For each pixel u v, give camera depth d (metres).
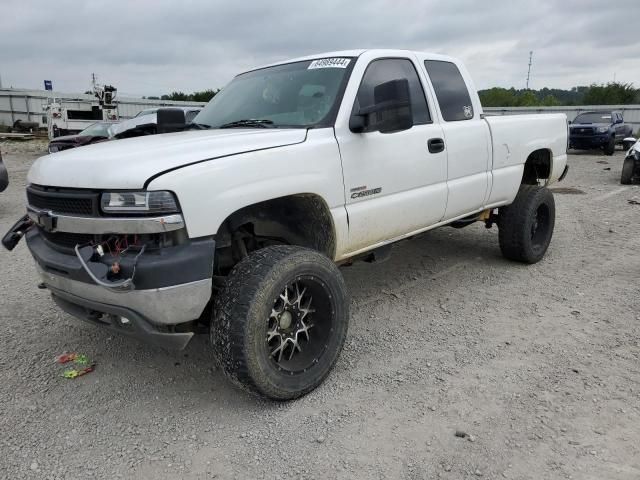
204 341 3.92
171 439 2.77
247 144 2.98
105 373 3.47
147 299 2.58
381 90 3.29
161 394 3.21
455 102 4.53
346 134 3.43
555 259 5.87
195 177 2.62
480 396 3.09
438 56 4.52
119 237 2.66
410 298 4.75
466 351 3.67
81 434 2.82
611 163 17.33
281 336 3.04
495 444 2.65
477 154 4.59
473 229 7.24
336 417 2.92
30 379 3.39
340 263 3.86
